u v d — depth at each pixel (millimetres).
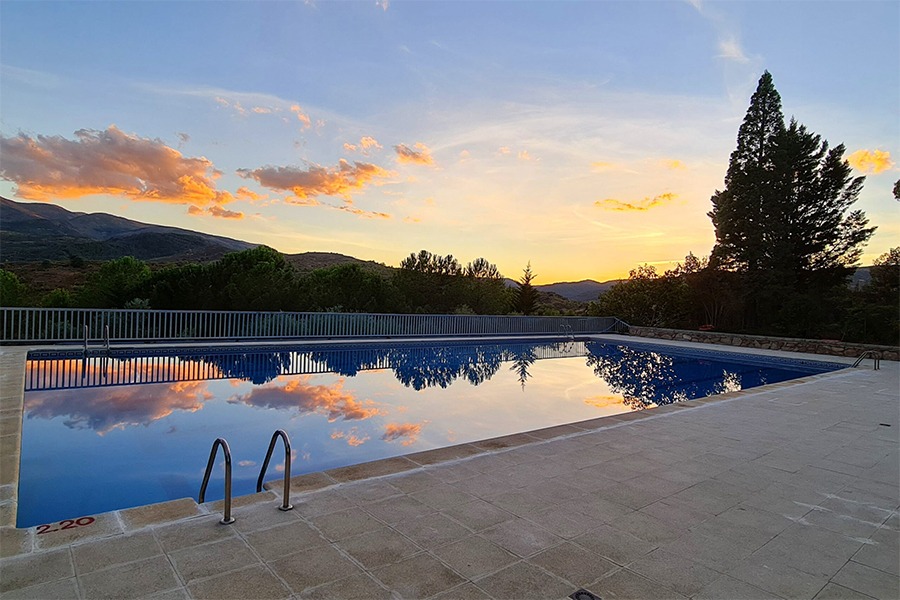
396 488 3434
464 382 10383
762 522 3084
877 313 15711
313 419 6777
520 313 26281
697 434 5258
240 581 2201
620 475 3881
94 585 2129
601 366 13344
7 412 5027
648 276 22453
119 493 4137
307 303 19391
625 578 2359
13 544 2463
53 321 11078
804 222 18641
